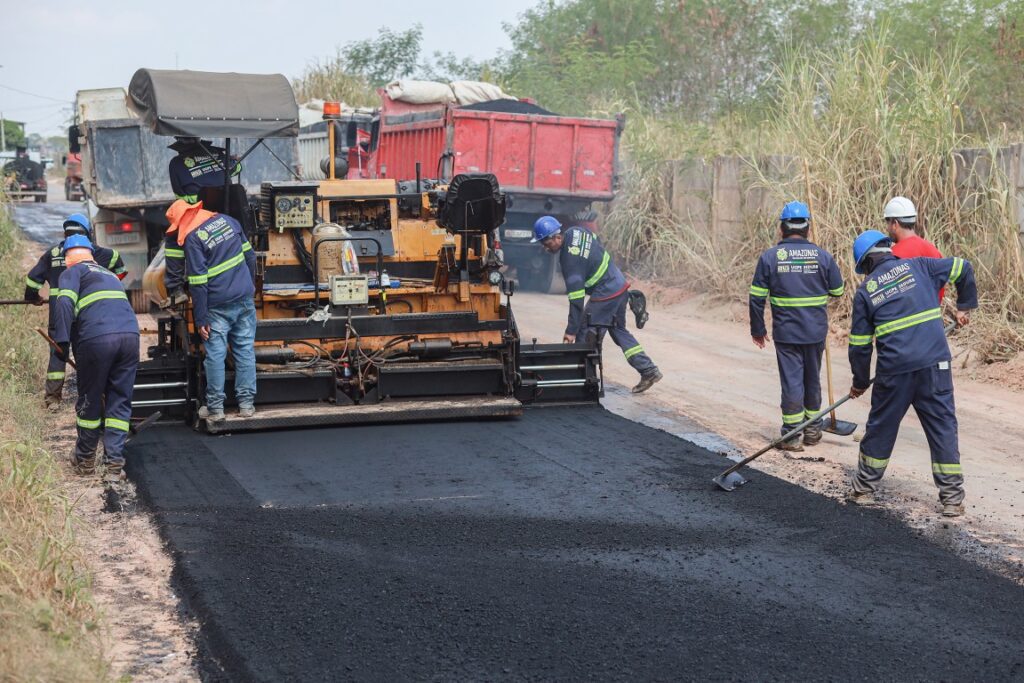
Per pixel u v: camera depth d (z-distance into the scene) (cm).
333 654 507
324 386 952
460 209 974
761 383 1177
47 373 1011
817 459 862
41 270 1009
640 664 499
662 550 644
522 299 1884
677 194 2023
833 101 1587
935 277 730
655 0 3117
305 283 1003
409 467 815
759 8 2934
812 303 884
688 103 2975
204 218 880
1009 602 574
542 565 618
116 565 627
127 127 1584
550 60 3278
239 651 509
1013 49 1859
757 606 565
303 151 2219
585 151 1866
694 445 892
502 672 491
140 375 931
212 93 960
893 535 675
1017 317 1245
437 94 2183
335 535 665
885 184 1470
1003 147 1305
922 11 2125
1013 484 792
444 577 600
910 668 497
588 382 1027
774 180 1667
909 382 715
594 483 777
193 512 707
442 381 974
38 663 450
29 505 632
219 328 888
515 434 918
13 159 4178
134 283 1633
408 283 1015
